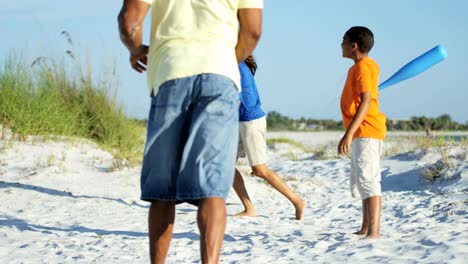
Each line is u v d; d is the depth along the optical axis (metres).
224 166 2.80
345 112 5.27
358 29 5.29
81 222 6.40
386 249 4.83
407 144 15.85
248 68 6.58
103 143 11.95
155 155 2.90
